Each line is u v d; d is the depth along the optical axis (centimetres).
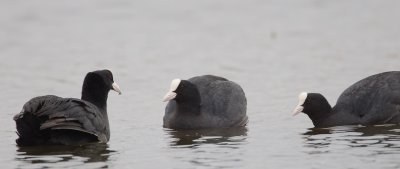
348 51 2644
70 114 1327
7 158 1320
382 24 3194
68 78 2266
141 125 1636
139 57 2666
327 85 2052
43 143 1366
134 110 1798
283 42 2898
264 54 2666
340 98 1616
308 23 3297
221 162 1279
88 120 1355
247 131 1561
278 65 2436
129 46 2900
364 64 2375
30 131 1327
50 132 1354
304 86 2055
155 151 1375
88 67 2477
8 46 2958
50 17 3581
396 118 1563
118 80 2225
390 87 1580
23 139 1350
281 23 3312
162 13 3619
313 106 1572
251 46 2842
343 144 1390
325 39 2927
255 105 1838
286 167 1236
